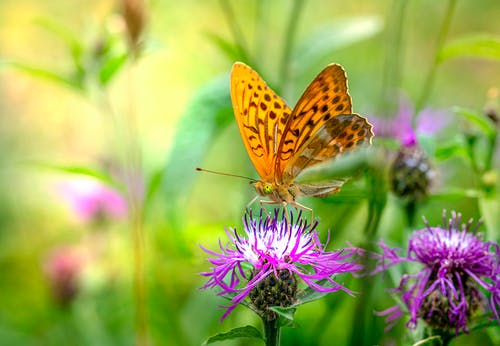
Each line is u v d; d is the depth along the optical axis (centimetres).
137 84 81
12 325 57
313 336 49
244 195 52
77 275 56
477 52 47
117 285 56
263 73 50
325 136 44
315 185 44
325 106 43
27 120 79
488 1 87
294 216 45
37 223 68
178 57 81
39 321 57
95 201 57
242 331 39
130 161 54
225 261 41
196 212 66
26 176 71
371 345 46
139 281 49
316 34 52
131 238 54
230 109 47
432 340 42
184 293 55
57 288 55
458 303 41
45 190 69
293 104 52
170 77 82
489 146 46
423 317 42
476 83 82
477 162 48
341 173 46
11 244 66
